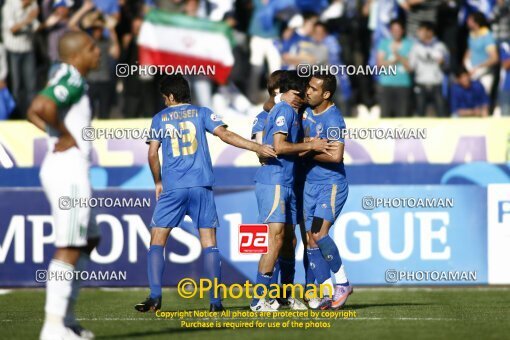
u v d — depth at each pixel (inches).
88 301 1212.5
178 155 1024.2
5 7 1699.1
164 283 1342.3
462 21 1795.0
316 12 1750.7
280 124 1002.7
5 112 1704.0
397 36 1691.7
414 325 928.3
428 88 1705.2
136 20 1696.6
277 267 1088.8
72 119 792.9
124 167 1499.8
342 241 1336.1
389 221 1332.4
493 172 1467.8
